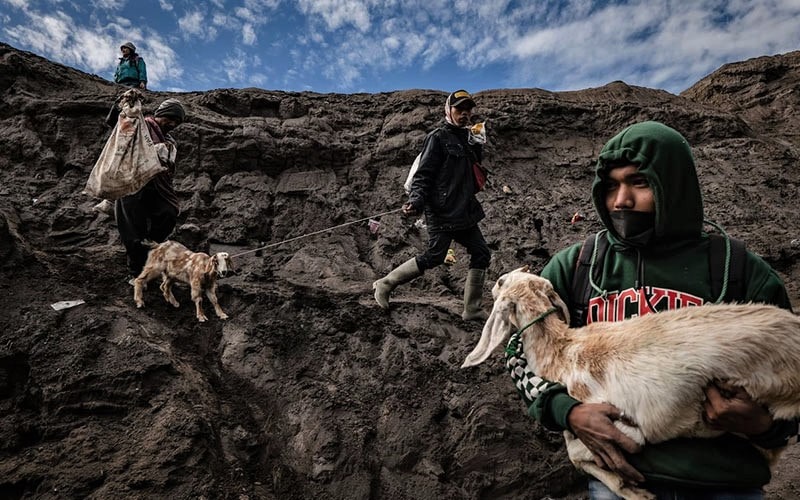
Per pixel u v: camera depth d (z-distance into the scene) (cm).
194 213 672
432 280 623
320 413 399
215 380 430
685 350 146
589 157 939
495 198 814
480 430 389
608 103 1015
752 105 1303
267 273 594
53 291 467
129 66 916
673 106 1058
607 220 184
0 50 775
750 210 809
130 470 316
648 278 172
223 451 353
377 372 450
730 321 146
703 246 171
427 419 405
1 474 307
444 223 486
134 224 508
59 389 366
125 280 533
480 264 503
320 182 772
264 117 863
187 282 498
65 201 636
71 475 309
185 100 843
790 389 135
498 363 459
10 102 733
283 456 374
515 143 952
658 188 161
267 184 749
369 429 392
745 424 135
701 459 142
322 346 473
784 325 141
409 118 886
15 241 502
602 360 165
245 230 664
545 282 206
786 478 366
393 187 797
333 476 359
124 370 384
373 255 677
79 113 741
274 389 429
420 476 368
